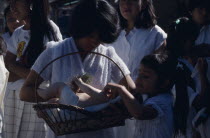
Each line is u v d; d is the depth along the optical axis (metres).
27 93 4.08
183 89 4.43
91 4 3.79
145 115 3.96
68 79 3.96
